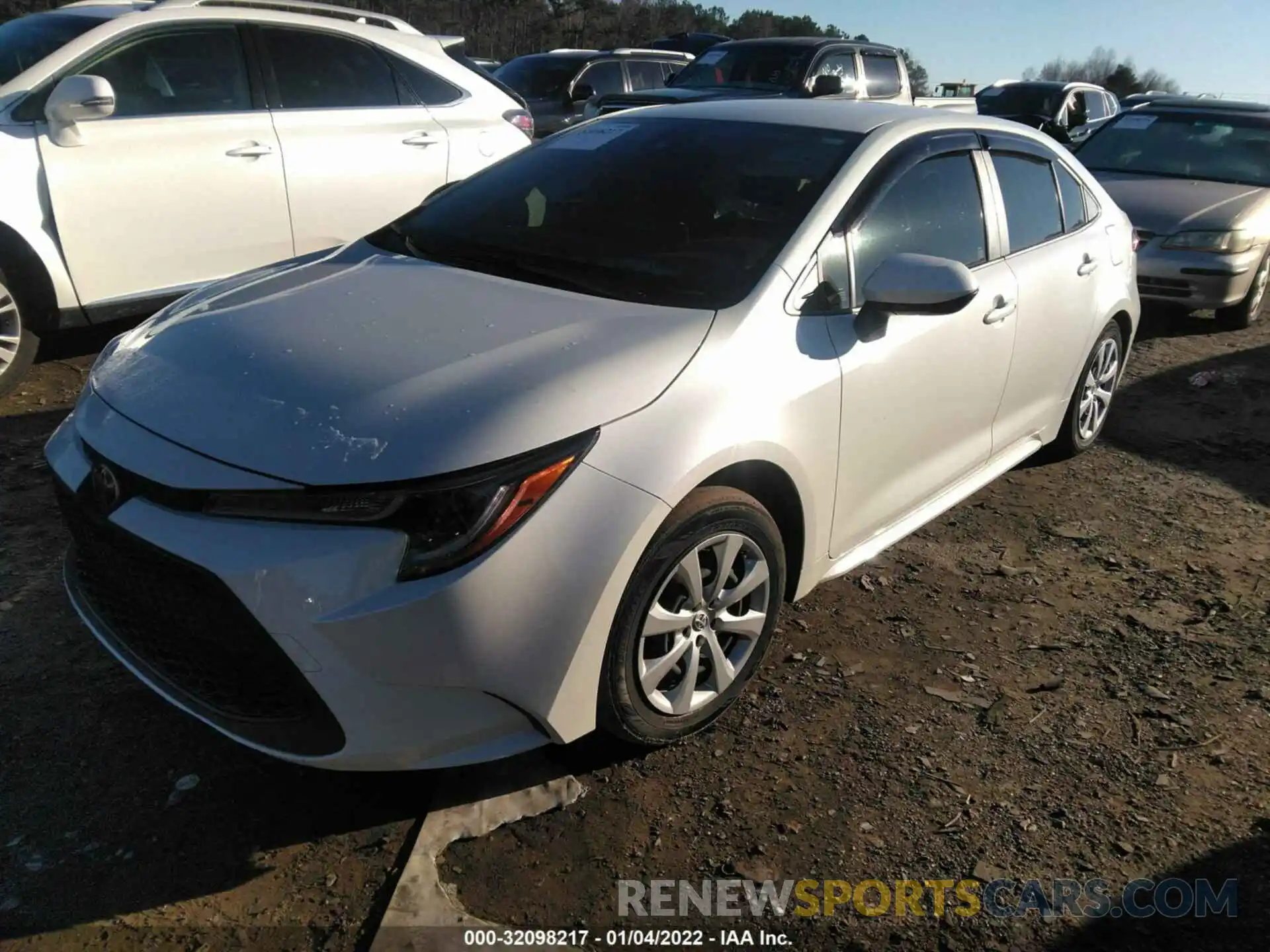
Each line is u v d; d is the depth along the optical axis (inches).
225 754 104.9
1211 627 137.6
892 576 147.6
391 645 83.6
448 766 91.0
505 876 91.5
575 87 520.7
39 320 194.4
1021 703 118.7
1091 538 163.2
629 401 94.3
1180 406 232.2
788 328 110.1
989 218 147.1
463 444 85.4
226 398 92.7
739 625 109.5
